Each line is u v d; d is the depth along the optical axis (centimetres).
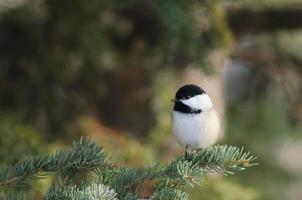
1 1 1130
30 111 1126
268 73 1352
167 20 927
